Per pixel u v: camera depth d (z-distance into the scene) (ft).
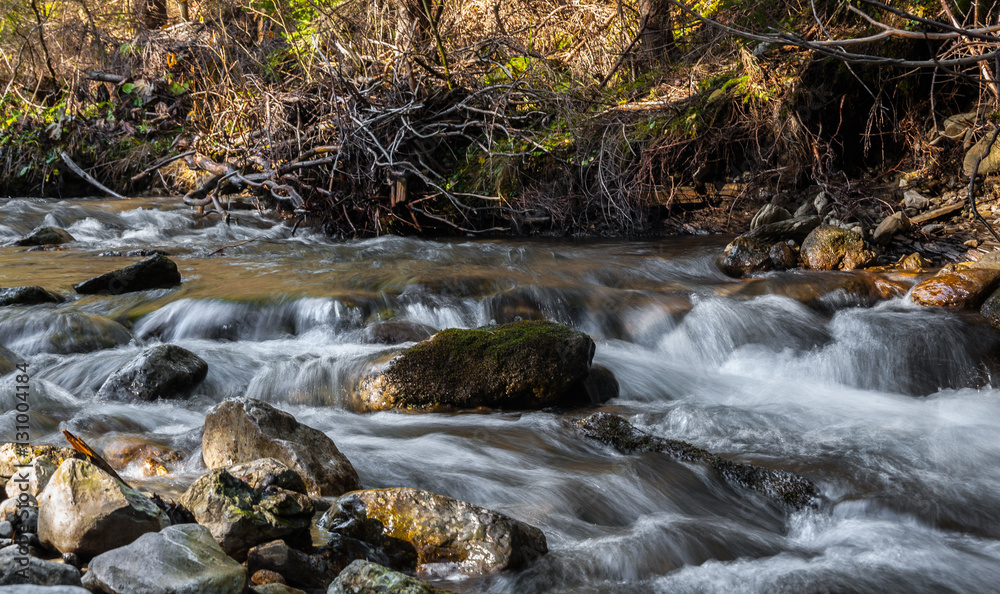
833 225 27.37
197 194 38.40
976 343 20.06
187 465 12.10
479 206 35.50
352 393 16.69
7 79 48.52
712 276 26.86
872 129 34.06
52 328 18.71
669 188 34.86
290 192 34.30
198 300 21.33
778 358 20.80
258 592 7.64
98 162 45.91
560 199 34.86
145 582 6.97
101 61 46.70
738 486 12.86
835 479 13.11
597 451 14.14
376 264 27.84
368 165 33.81
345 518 9.62
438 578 9.21
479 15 39.86
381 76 34.22
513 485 12.14
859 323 21.39
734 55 35.12
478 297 23.59
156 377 16.02
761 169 34.37
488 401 16.56
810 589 9.46
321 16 36.32
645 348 21.45
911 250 27.32
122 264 27.27
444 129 35.68
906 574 10.01
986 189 29.81
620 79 38.78
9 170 44.68
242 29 41.14
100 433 13.89
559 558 9.73
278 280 24.53
